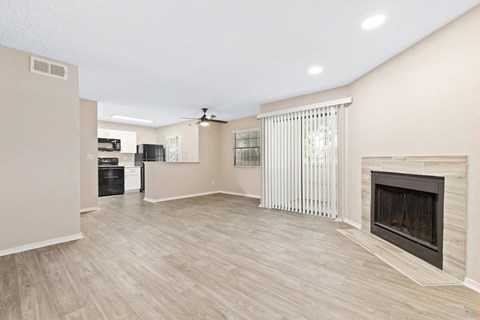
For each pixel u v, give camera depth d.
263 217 4.25
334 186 4.04
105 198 6.40
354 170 3.68
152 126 8.62
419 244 2.45
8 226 2.58
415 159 2.47
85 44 2.53
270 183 5.06
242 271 2.20
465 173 1.97
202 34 2.33
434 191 2.26
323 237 3.15
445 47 2.16
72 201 3.05
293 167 4.66
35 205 2.76
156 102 4.98
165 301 1.73
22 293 1.82
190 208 5.07
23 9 1.92
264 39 2.43
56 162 2.92
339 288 1.90
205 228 3.58
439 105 2.22
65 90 2.99
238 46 2.58
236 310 1.63
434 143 2.28
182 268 2.25
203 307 1.66
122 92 4.26
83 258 2.47
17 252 2.62
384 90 2.98
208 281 2.01
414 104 2.52
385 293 1.83
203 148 7.23
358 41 2.47
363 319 1.53
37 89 2.78
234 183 7.23
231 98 4.70
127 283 1.98
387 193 3.04
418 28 2.22
